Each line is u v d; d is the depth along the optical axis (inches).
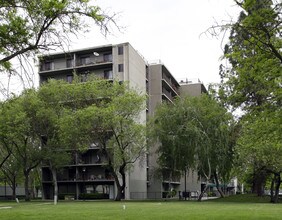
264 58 456.8
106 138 1844.2
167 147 1747.0
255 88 527.8
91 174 2353.6
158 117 1755.7
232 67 542.6
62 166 2041.1
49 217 701.9
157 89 2701.8
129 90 1776.6
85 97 1761.8
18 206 1245.1
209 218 666.2
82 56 2475.4
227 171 1715.1
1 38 402.3
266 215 733.3
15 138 1774.1
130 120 1689.2
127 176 2223.2
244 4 402.3
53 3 388.5
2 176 2509.8
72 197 2273.6
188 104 1734.7
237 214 763.4
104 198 2224.4
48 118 1754.4
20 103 1649.9
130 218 676.7
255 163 1561.3
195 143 1626.5
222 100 591.8
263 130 636.7
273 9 400.5
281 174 1673.2
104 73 2395.4
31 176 2650.1
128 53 2326.5
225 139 1598.2
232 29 428.5
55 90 1766.7
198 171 1785.2
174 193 2554.1
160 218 674.2
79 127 1627.7
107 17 413.7
